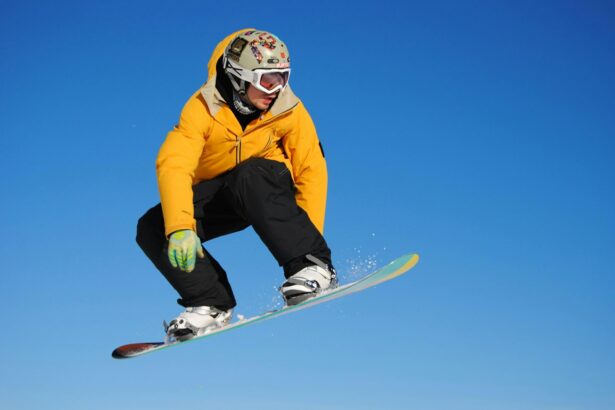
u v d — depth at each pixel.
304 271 4.62
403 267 4.64
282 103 4.64
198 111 4.55
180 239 4.31
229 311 4.86
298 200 4.95
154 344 5.06
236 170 4.69
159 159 4.47
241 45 4.51
